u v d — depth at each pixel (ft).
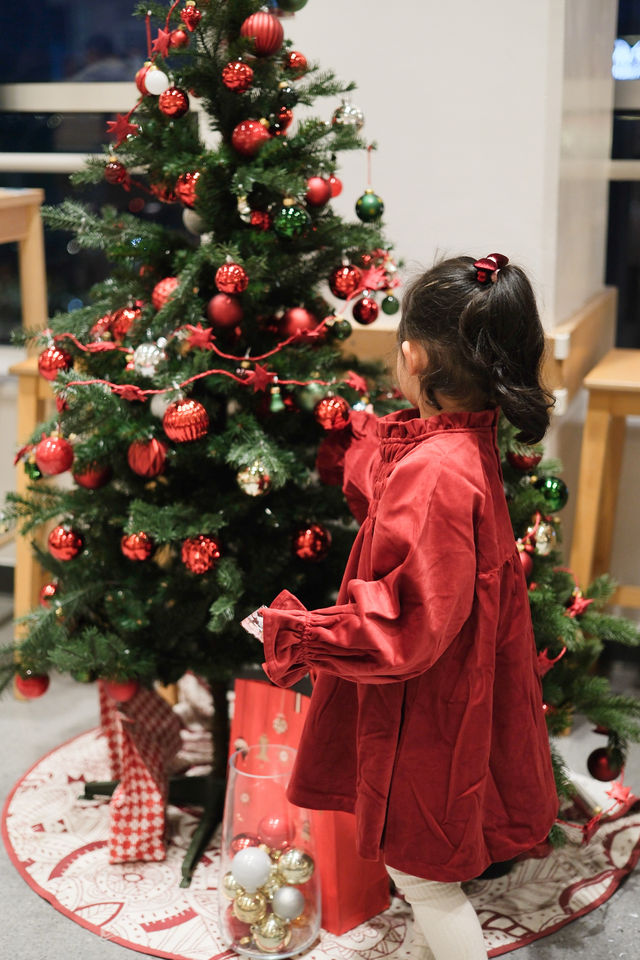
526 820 4.58
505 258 4.28
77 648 5.51
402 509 4.09
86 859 5.85
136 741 5.90
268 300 5.65
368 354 7.08
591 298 8.08
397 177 7.02
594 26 7.25
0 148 9.49
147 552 5.37
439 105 6.78
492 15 6.50
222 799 6.14
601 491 7.82
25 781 6.61
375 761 4.35
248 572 5.74
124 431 5.17
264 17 5.03
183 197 5.18
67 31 8.97
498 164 6.75
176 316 5.21
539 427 4.20
